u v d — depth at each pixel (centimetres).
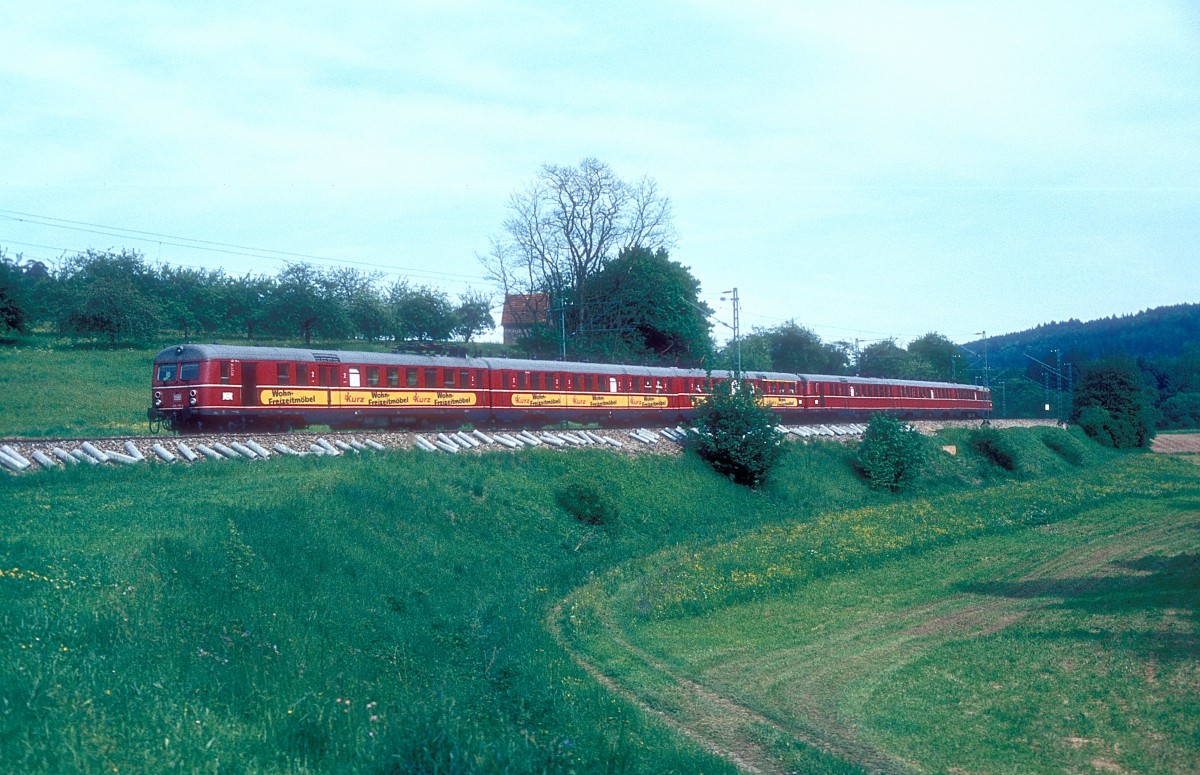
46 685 1122
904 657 2000
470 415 4062
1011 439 7138
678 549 3238
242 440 3119
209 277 8088
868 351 11269
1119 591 2592
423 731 1156
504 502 3153
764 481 4516
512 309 7669
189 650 1368
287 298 7169
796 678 1861
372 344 8006
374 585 2108
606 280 6981
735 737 1532
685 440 4650
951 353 12081
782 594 2692
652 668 1923
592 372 4672
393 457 3161
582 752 1284
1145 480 6056
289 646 1520
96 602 1473
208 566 1794
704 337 7775
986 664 1912
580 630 2181
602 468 3856
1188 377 16788
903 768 1398
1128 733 1507
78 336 6650
